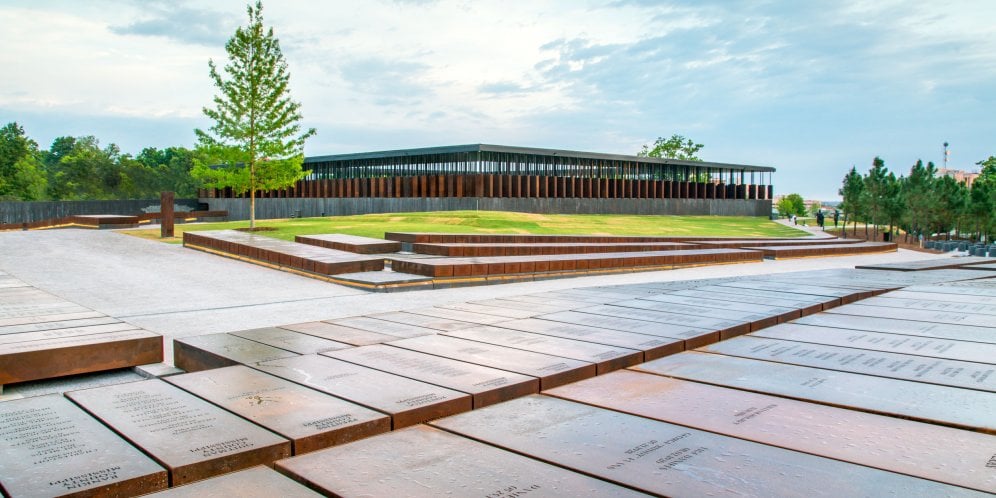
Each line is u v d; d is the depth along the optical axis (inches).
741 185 2847.0
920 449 163.0
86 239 1061.8
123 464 148.6
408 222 1352.1
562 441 170.7
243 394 205.3
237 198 2400.3
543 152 1975.9
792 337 309.0
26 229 1647.4
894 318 358.3
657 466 152.8
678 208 2513.5
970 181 4670.3
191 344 290.5
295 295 593.0
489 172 1879.9
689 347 287.4
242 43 1144.8
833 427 179.8
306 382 219.1
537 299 429.7
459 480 145.7
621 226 1515.7
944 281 543.2
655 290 477.1
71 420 180.4
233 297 577.6
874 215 2265.0
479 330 315.9
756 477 145.7
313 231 1146.0
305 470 152.2
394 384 215.0
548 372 229.3
